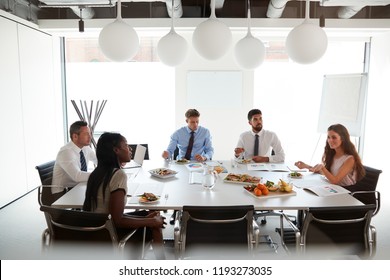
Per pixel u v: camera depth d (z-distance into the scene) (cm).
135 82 667
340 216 195
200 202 220
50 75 536
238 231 200
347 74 519
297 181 275
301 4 480
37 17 488
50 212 182
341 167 273
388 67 502
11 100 425
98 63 643
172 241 310
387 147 497
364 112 573
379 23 475
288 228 313
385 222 370
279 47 633
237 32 512
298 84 664
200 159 354
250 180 265
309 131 684
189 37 565
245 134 389
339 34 530
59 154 279
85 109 588
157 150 667
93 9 485
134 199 225
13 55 429
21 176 451
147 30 498
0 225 360
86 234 187
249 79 582
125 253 211
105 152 203
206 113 590
